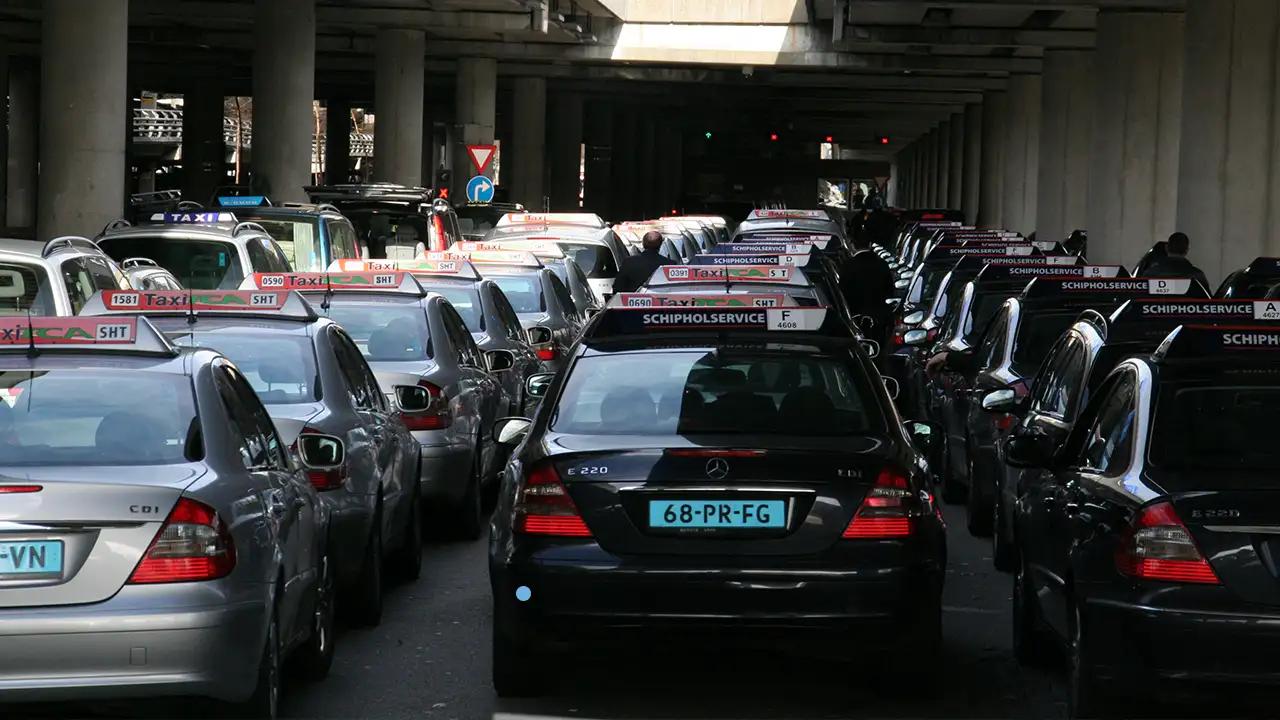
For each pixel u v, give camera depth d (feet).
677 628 41.39
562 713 44.04
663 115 594.24
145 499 35.55
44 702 34.73
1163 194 263.70
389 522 59.82
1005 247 144.05
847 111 578.66
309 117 257.75
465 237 232.94
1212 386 41.32
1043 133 339.98
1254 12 193.47
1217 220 195.72
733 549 41.47
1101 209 266.57
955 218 344.28
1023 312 78.13
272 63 254.68
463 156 364.38
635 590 41.29
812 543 41.42
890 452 42.70
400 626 55.98
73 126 170.91
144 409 38.96
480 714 43.91
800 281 82.17
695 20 359.87
